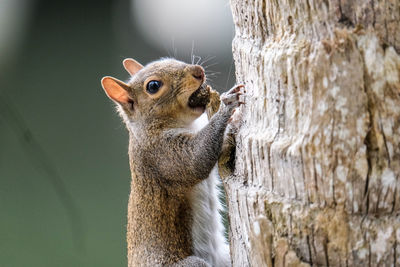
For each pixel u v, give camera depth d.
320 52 6.58
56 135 20.00
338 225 6.62
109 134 20.39
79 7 21.58
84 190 19.42
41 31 21.34
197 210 10.40
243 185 8.01
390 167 6.47
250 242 7.36
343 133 6.50
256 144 7.48
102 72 21.05
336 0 6.52
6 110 15.12
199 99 10.38
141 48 21.47
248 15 7.79
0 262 18.02
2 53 21.00
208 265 9.83
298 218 6.87
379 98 6.43
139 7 21.75
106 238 18.83
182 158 9.95
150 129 10.39
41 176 18.72
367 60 6.43
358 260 6.59
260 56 7.46
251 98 7.85
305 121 6.79
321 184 6.68
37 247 18.22
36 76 20.80
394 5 6.44
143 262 10.41
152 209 10.39
